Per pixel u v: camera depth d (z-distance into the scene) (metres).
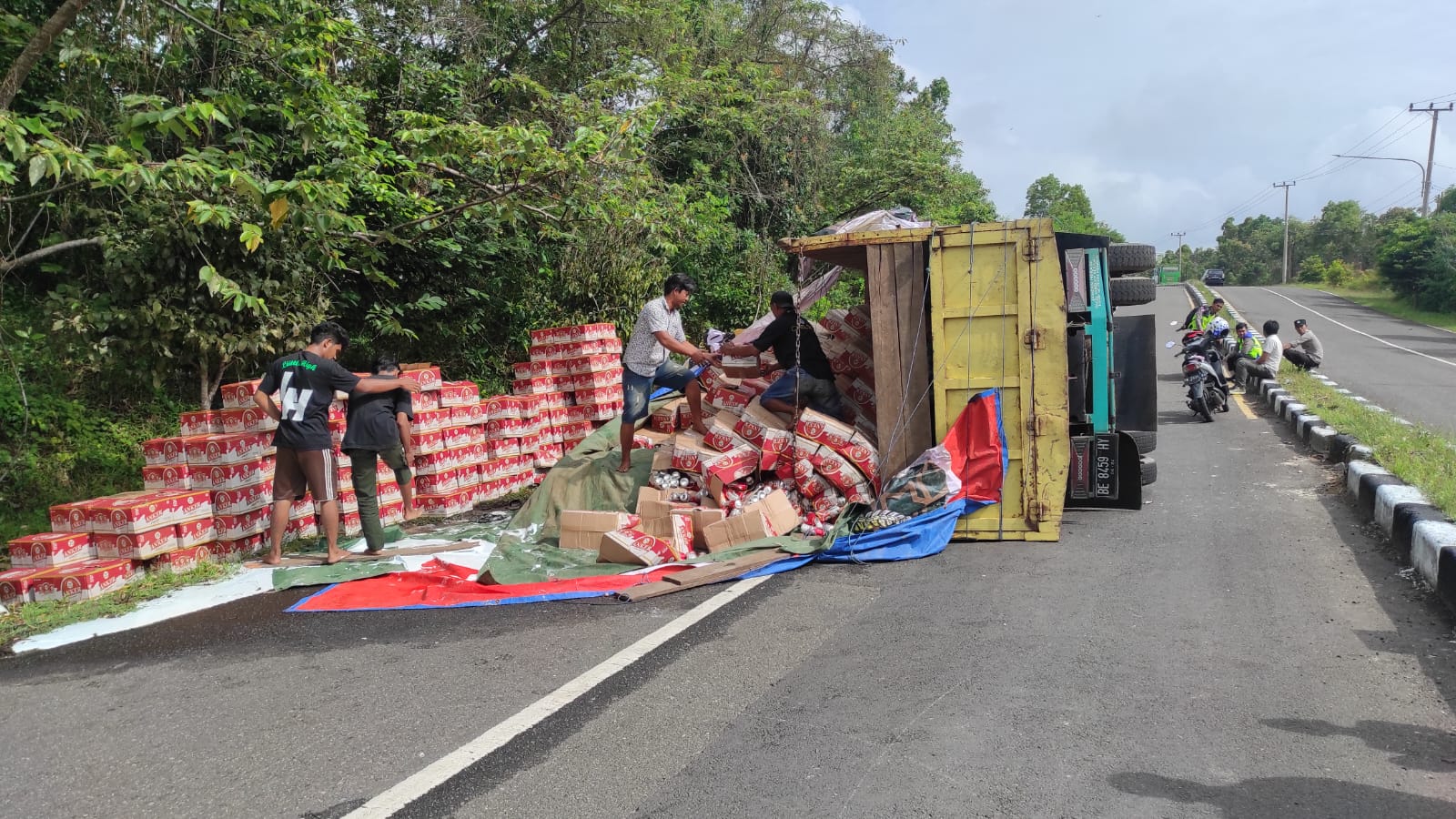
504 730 3.73
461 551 7.18
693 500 7.38
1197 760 3.20
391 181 10.27
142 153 7.08
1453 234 40.75
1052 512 6.52
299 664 4.65
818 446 6.92
